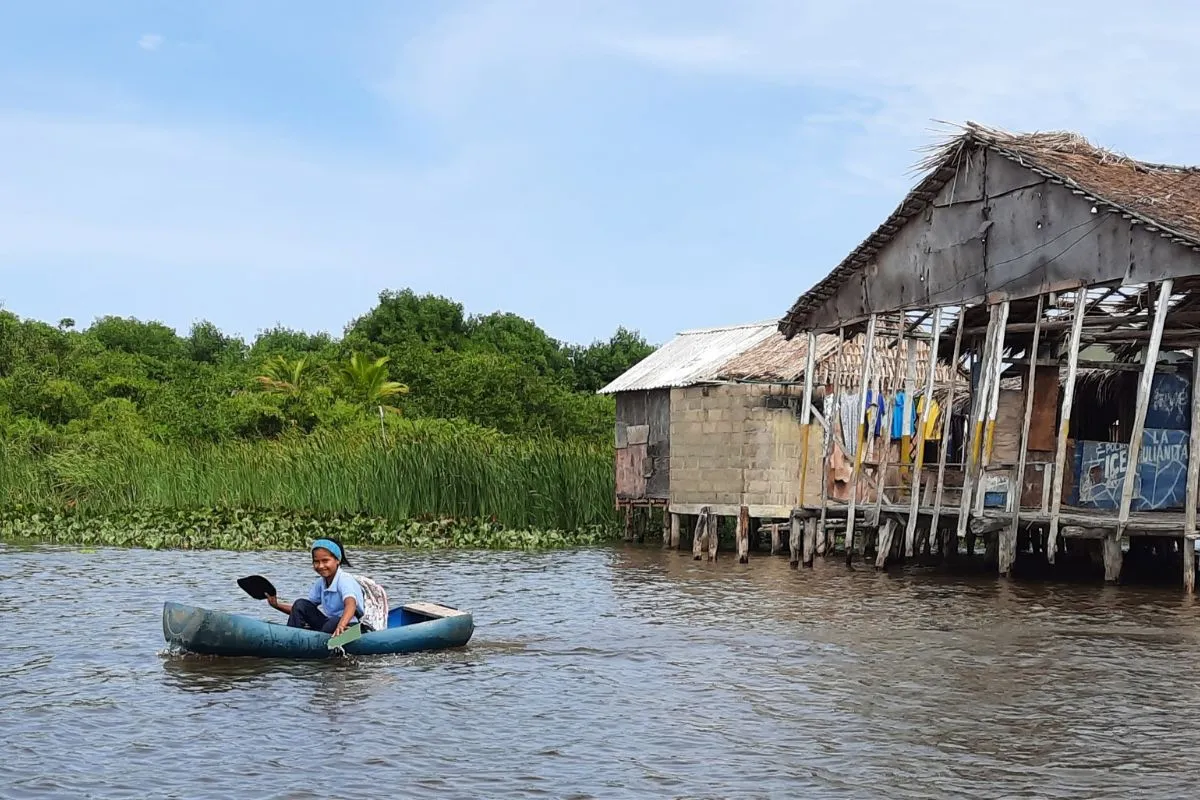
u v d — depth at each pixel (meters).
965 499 20.05
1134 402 21.89
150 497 29.61
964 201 20.92
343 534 26.98
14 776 8.89
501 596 18.50
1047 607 17.06
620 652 13.63
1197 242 16.84
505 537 27.25
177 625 12.55
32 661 12.82
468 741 9.87
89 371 40.50
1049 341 22.69
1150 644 14.12
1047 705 11.12
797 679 12.23
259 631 12.59
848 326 23.53
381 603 13.45
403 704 11.04
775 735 10.09
